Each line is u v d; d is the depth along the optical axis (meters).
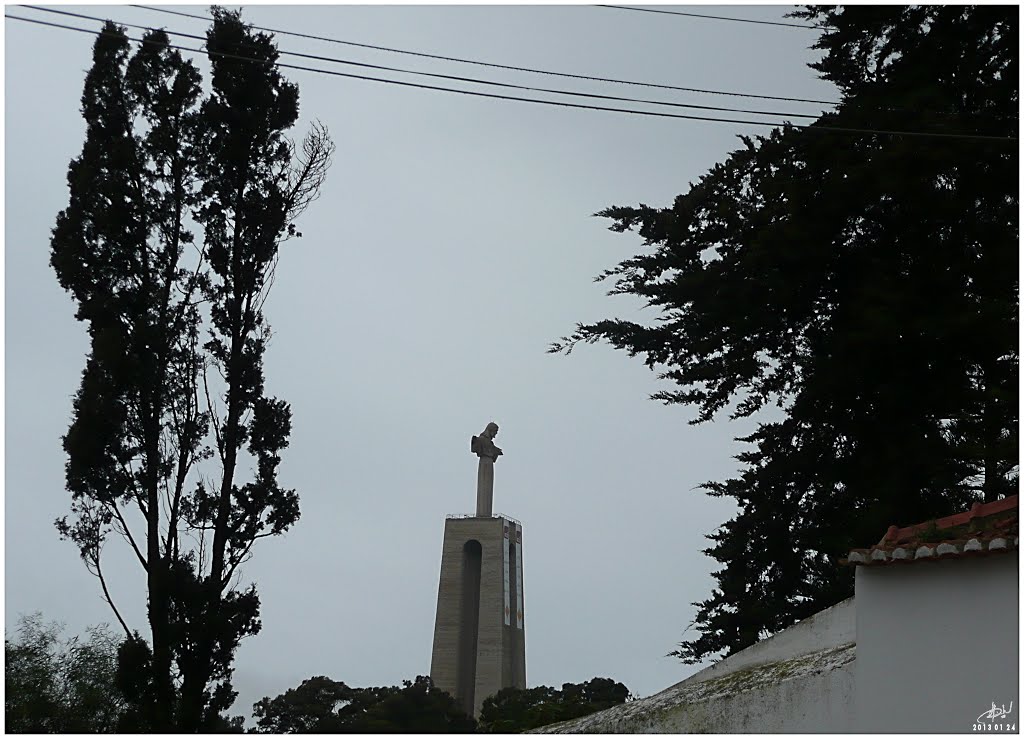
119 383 27.17
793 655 15.87
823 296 26.48
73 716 27.67
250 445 28.34
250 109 29.91
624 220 28.25
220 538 27.36
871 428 25.11
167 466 27.47
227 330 28.97
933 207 24.30
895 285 24.23
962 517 12.75
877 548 12.51
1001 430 23.45
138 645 25.42
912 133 23.30
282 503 28.09
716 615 26.58
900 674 12.09
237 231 29.55
